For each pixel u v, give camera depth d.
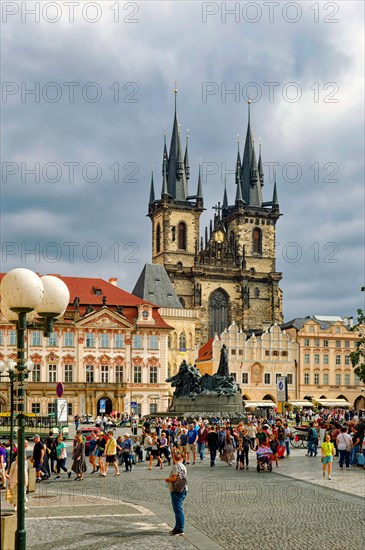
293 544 23.77
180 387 89.12
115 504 32.62
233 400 86.12
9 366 45.28
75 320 132.12
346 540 24.41
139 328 137.12
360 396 181.38
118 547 23.27
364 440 48.47
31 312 20.92
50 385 127.56
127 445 48.50
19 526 18.16
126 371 135.00
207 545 23.55
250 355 175.62
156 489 38.44
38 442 42.38
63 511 30.61
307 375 178.38
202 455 55.50
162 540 24.41
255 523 27.53
